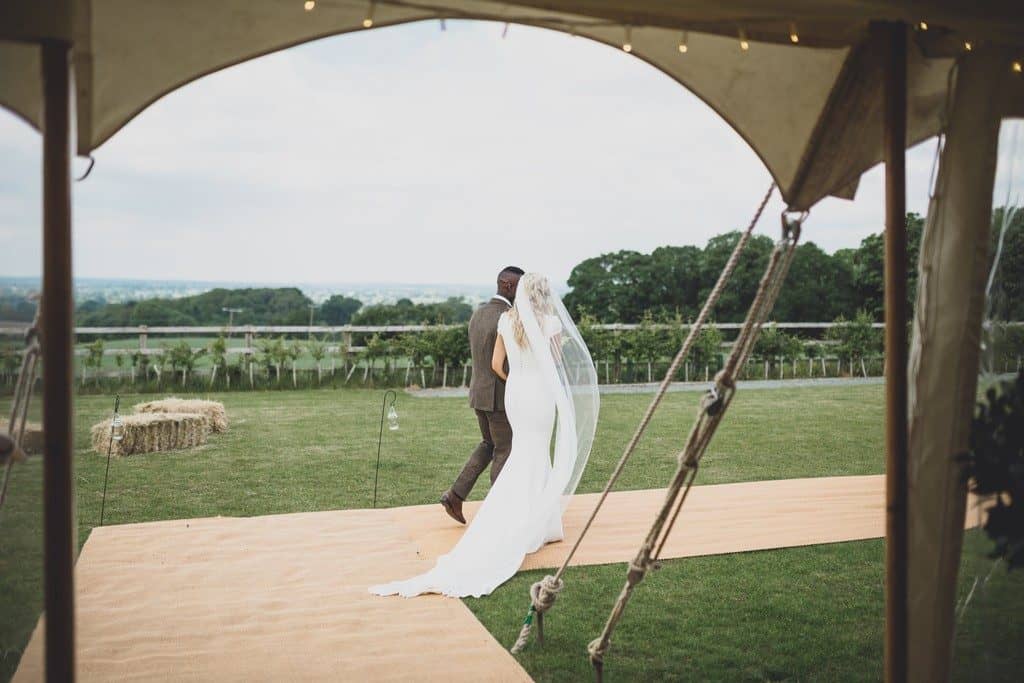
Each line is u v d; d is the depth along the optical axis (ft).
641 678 10.78
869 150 9.45
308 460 24.52
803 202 9.59
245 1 7.82
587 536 16.81
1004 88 8.89
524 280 15.55
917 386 9.19
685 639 11.98
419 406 36.19
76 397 38.09
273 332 43.70
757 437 28.50
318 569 14.67
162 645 11.45
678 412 34.53
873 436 28.71
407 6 7.87
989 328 10.08
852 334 49.93
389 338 46.21
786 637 12.04
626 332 46.73
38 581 9.75
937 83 9.49
